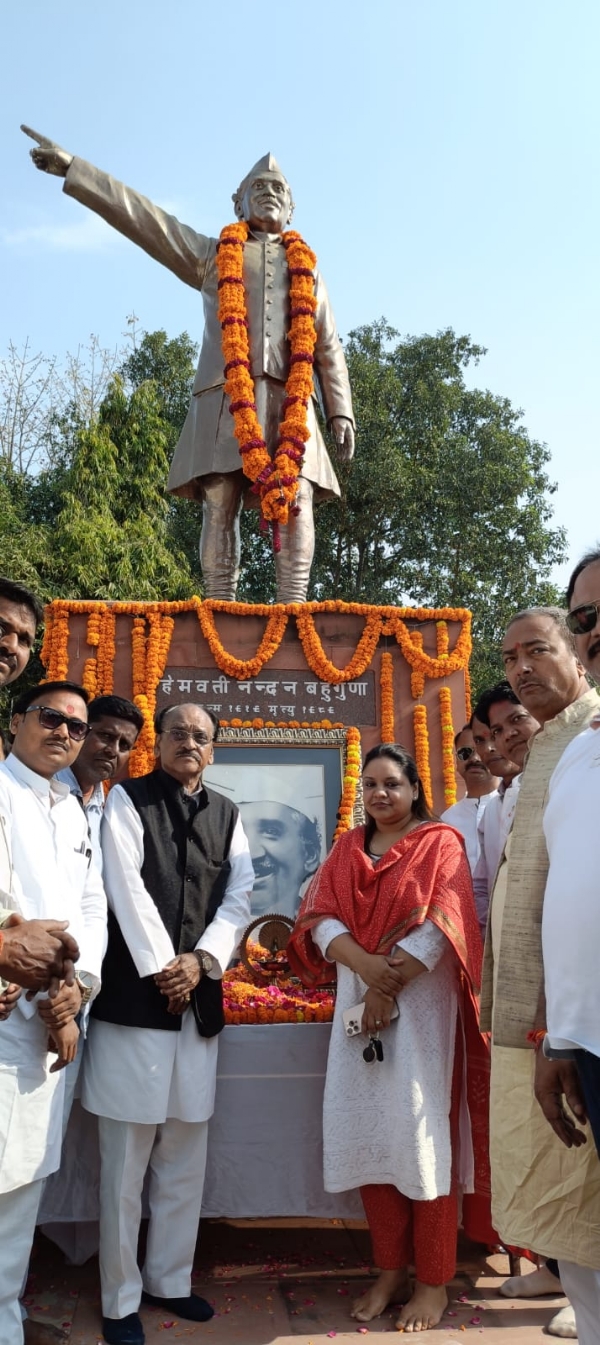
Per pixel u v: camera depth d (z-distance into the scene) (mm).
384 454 16531
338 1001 3520
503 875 3223
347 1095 3383
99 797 4043
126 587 13781
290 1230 4113
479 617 17078
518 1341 3043
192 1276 3613
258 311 6270
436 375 18031
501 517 17156
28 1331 3080
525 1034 2805
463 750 4719
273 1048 3703
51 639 5461
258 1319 3232
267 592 18078
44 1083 2816
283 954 4402
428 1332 3115
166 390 19172
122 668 5449
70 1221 3578
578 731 3031
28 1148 2732
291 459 5934
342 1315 3266
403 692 5633
